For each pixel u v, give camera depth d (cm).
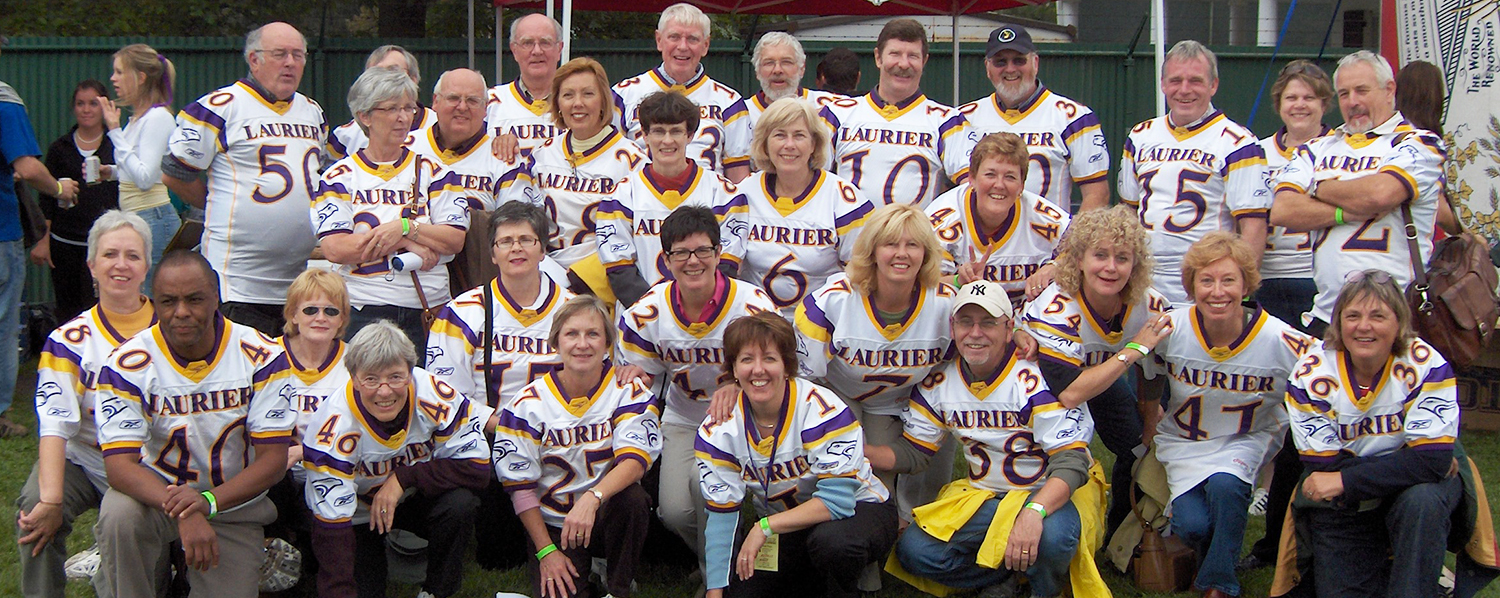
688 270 405
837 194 466
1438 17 652
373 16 1154
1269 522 440
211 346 367
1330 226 454
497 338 439
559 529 411
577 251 490
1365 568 383
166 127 607
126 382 358
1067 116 532
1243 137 509
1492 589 414
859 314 416
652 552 461
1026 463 409
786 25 1186
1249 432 417
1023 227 458
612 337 409
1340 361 379
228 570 377
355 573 397
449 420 397
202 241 516
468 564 458
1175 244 520
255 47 504
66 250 718
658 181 464
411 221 468
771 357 384
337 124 970
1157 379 434
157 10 1155
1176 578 427
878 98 535
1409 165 434
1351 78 452
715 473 396
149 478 359
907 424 428
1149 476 432
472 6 946
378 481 396
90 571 422
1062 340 411
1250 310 408
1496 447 608
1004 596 413
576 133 493
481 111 487
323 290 404
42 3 1154
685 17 549
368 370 375
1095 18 1235
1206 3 1224
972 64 997
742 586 404
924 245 402
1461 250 464
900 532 439
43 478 355
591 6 948
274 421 374
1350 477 369
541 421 404
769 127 455
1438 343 449
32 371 751
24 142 569
